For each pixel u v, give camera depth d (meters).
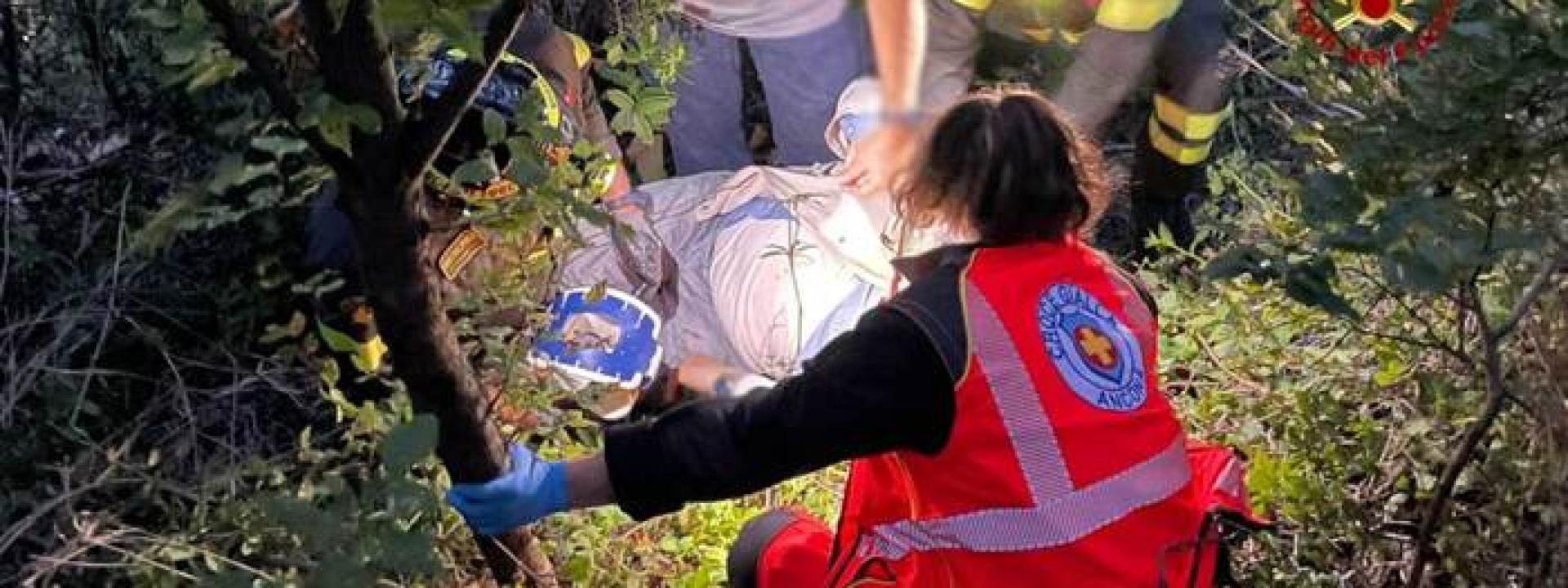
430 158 2.10
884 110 2.56
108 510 2.90
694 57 4.21
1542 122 2.54
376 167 2.09
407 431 2.13
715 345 3.67
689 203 3.88
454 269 2.79
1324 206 2.47
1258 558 3.06
